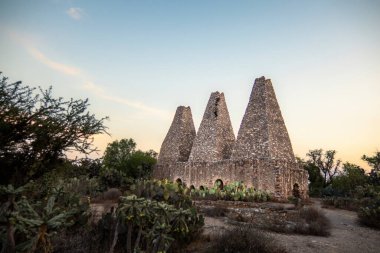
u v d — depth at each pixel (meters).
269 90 34.59
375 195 24.34
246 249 9.95
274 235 13.80
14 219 5.39
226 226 15.53
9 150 7.85
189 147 44.38
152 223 8.62
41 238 5.71
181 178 38.62
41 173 8.66
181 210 9.49
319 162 68.44
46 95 8.03
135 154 49.53
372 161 36.78
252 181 29.78
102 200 25.03
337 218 21.98
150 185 13.60
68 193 10.24
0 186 6.30
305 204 27.56
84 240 8.71
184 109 46.38
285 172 29.20
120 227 8.84
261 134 32.06
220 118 39.03
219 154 36.94
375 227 18.44
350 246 12.78
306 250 11.38
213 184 33.81
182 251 9.97
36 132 7.89
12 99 7.39
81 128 8.60
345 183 45.41
